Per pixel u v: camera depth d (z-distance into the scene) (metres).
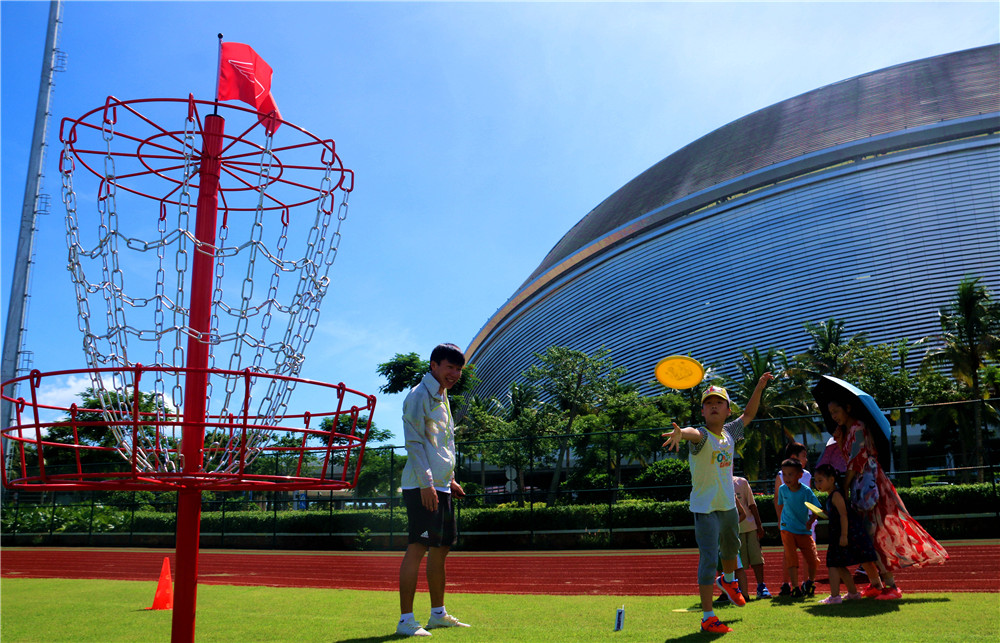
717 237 63.09
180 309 2.89
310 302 3.33
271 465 22.61
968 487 16.12
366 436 3.23
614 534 19.05
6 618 6.59
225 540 24.50
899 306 52.22
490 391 92.25
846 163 59.00
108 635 5.36
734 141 75.69
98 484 2.65
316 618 6.05
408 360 37.81
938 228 53.06
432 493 4.77
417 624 4.67
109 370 2.61
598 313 71.56
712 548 4.71
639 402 46.44
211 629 5.22
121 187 3.35
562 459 20.80
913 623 4.52
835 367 41.16
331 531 22.25
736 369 57.47
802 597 6.82
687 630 4.73
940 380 37.28
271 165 3.44
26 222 11.56
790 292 57.16
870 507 5.83
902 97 64.50
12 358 11.12
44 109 11.76
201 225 3.24
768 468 34.75
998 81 60.44
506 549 19.83
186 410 3.02
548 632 4.65
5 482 2.67
